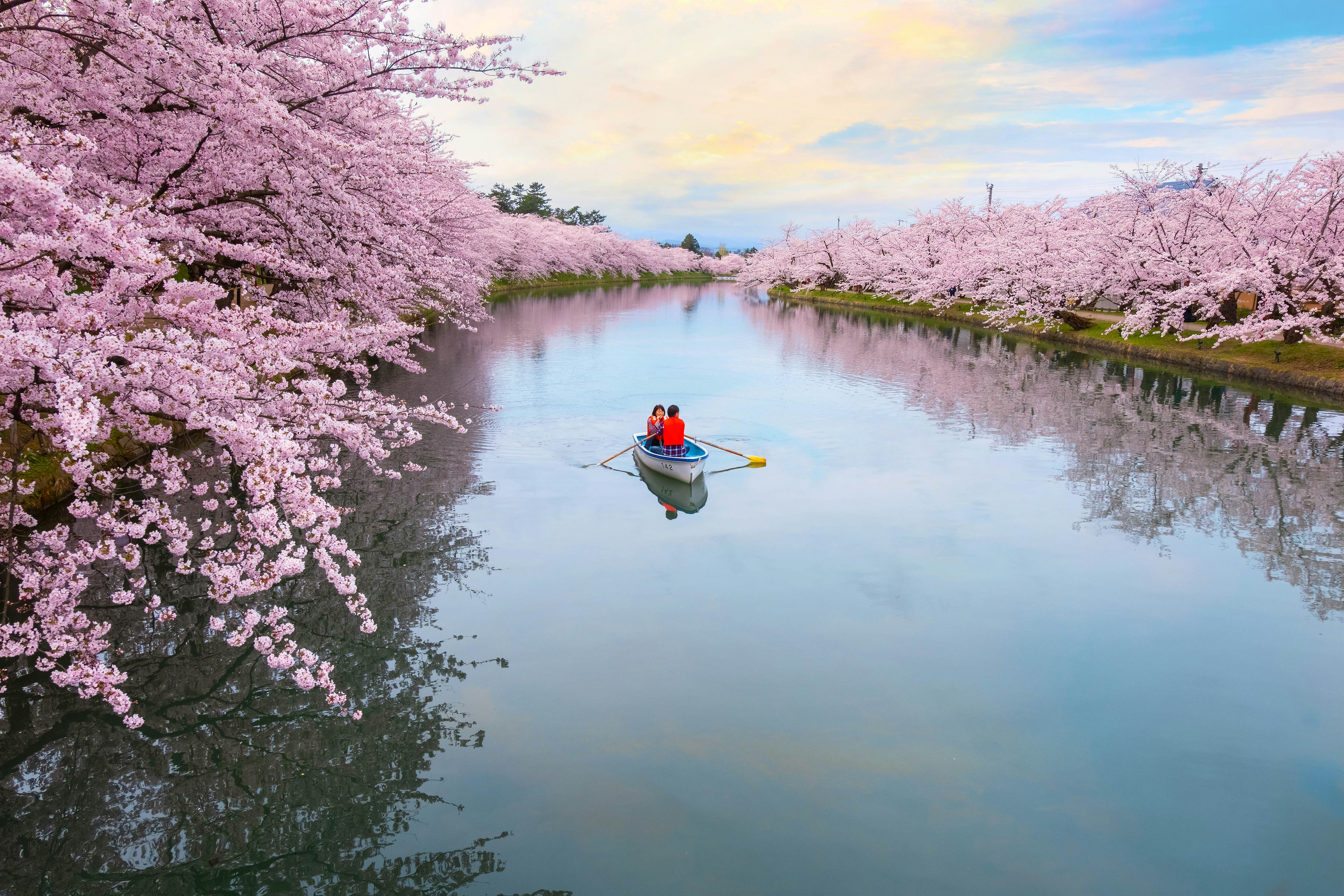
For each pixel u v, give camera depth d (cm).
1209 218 2544
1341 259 2114
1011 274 3650
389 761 603
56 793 567
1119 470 1417
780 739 635
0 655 550
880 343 3272
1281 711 684
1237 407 1931
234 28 813
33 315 481
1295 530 1126
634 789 574
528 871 496
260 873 499
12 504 509
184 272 1011
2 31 624
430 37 852
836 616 849
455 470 1352
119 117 762
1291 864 511
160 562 896
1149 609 874
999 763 610
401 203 905
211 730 638
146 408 468
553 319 4062
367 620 501
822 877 494
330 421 579
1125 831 539
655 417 1436
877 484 1336
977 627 830
